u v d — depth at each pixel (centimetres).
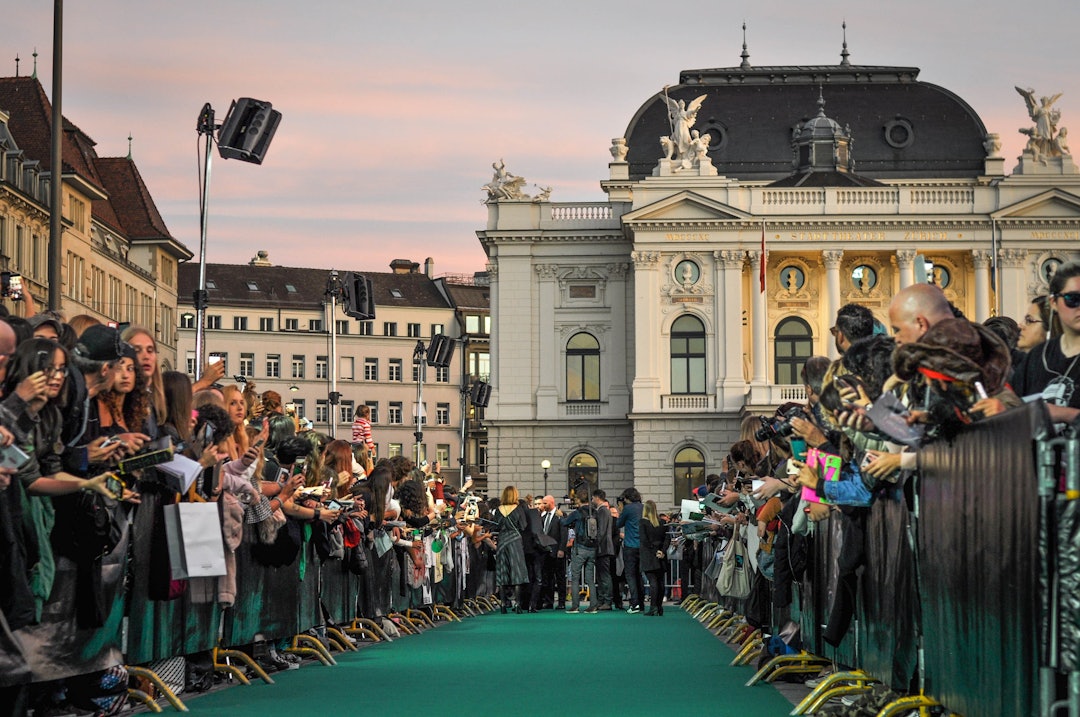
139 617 1102
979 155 8788
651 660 1681
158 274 10119
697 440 7725
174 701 1100
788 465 1137
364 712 1111
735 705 1172
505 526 3272
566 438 8081
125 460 961
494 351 8150
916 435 851
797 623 1384
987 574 740
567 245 8138
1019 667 686
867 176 8738
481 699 1216
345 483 1689
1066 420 664
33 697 1004
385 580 2136
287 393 12812
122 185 10075
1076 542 626
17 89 8250
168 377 1118
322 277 13262
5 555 824
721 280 7750
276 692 1262
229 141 2331
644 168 8769
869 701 978
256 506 1352
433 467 3359
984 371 763
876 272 7881
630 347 8081
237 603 1353
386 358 13125
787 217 7719
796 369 7869
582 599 4031
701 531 2250
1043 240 7681
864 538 1075
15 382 867
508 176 8200
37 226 7525
